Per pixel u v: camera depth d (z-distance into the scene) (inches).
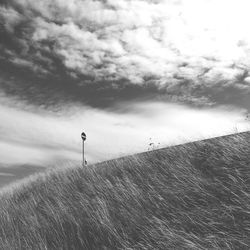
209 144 271.7
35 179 425.7
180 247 177.8
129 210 234.2
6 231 284.0
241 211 188.4
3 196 428.8
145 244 195.8
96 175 316.8
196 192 221.8
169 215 213.6
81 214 254.4
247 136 261.0
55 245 234.7
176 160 275.6
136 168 290.4
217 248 166.7
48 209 289.7
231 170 230.1
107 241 215.6
